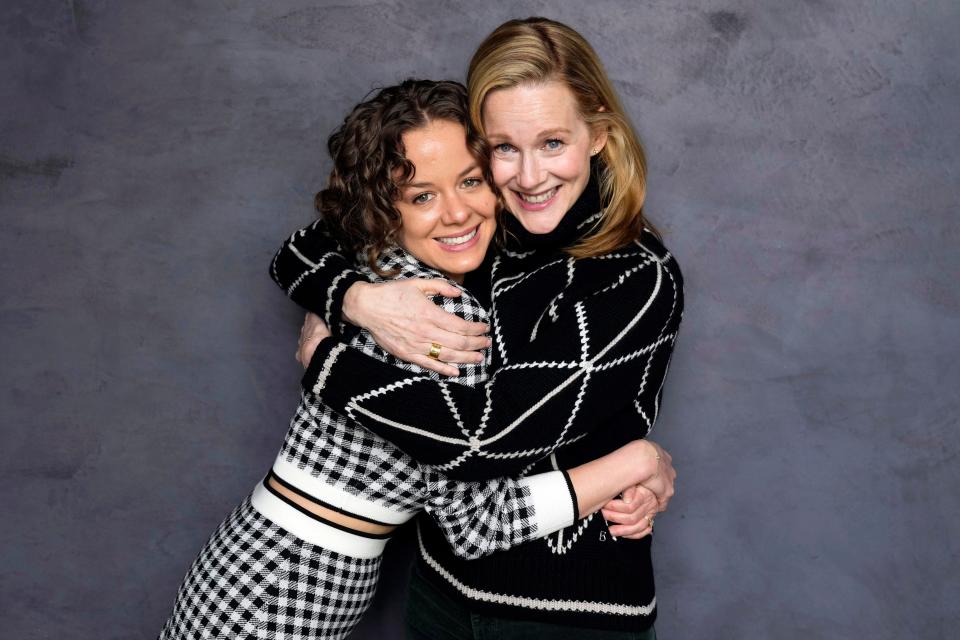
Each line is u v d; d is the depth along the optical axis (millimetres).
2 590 2453
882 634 2314
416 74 2201
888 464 2254
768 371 2248
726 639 2365
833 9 2098
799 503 2293
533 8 2154
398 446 1525
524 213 1683
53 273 2334
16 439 2395
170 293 2326
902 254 2170
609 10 2139
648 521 1707
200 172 2277
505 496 1604
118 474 2398
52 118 2283
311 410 1621
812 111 2135
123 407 2375
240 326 2328
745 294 2221
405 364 1585
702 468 2305
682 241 2207
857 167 2148
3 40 2264
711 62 2137
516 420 1505
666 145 2174
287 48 2221
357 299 1575
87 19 2246
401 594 2396
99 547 2432
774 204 2178
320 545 1614
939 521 2262
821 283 2201
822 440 2262
